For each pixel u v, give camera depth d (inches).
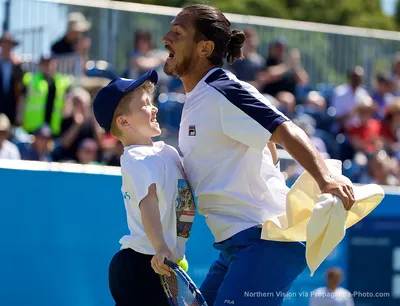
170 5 1240.8
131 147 408.8
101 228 630.5
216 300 407.2
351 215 402.3
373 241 737.0
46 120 786.2
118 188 636.7
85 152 786.2
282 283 411.2
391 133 929.5
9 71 778.2
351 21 1756.9
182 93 817.5
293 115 882.8
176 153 421.1
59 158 783.1
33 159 768.9
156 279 405.4
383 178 871.7
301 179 391.9
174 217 406.6
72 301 621.9
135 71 808.9
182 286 385.1
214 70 407.8
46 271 615.5
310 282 701.9
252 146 390.0
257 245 403.2
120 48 808.3
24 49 782.5
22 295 608.1
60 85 791.7
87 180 627.5
